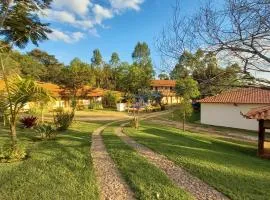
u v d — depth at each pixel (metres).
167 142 16.00
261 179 9.45
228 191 7.81
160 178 8.66
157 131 22.97
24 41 14.90
